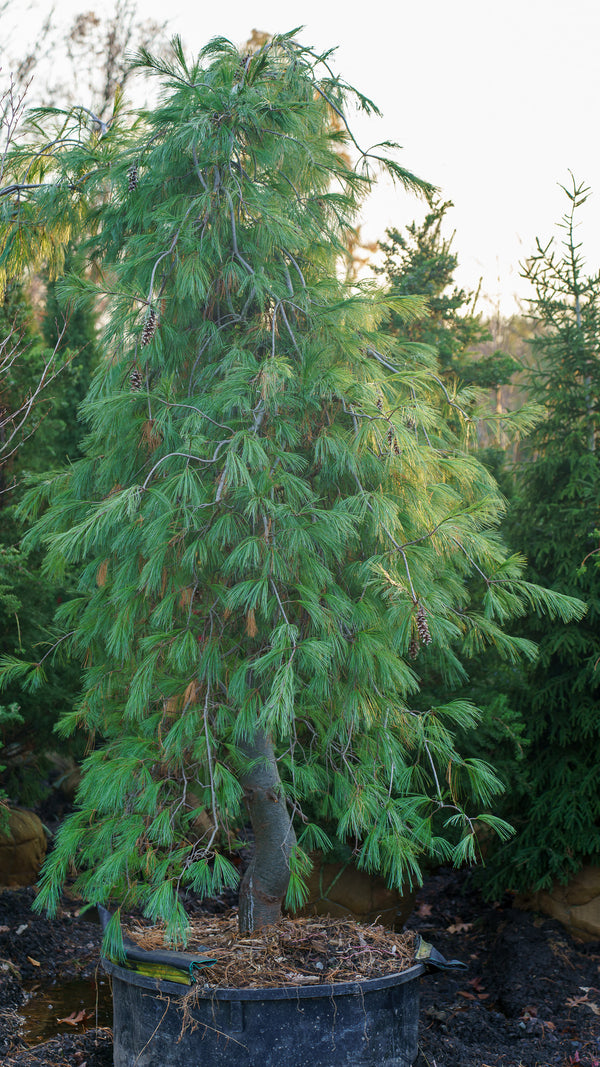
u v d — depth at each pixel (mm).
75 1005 4273
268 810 3441
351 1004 2914
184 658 2848
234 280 3283
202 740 3037
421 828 3199
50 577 3686
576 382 5508
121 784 2889
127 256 3430
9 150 3752
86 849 3109
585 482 5145
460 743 4793
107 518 2793
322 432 3129
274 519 2912
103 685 3459
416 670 4773
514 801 5141
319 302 3326
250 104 3125
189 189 3363
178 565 3010
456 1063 3514
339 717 3211
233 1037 2838
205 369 3234
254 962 3066
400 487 3268
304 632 3111
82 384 7574
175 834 3203
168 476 3117
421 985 4527
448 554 3277
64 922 5344
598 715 4820
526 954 4551
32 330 6781
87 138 3643
